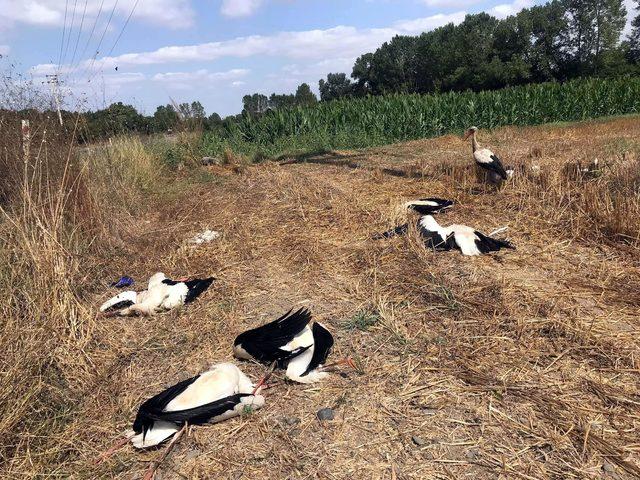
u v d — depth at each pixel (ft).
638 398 10.40
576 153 36.27
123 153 32.40
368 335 13.44
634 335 12.57
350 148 57.41
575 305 14.11
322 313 14.83
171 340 13.97
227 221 24.66
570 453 9.14
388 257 18.20
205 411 10.21
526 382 11.11
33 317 13.38
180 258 19.94
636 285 15.20
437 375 11.60
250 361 12.66
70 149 20.68
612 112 86.28
